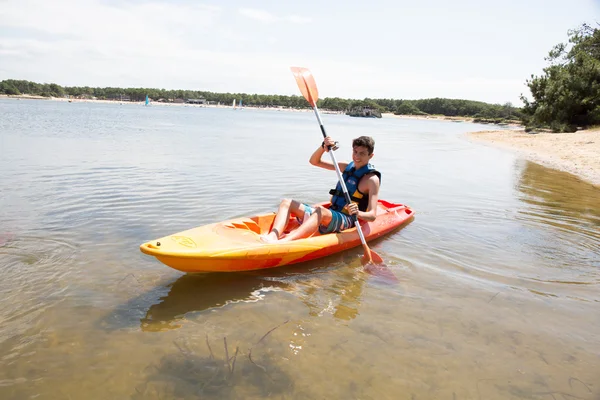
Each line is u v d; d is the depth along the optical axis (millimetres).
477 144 20859
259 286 3547
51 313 2900
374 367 2477
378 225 5031
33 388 2174
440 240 4926
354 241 4555
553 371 2527
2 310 2895
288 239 4094
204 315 2998
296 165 9883
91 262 3740
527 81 32219
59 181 6816
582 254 4602
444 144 20297
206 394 2178
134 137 15336
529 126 33250
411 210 5922
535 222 5820
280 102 153500
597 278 3977
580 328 3055
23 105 57375
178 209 5480
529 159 14281
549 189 8516
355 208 4336
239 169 8938
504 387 2361
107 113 43562
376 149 15992
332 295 3430
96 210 5273
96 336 2666
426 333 2889
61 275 3463
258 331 2812
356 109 103500
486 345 2777
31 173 7359
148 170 8219
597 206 7023
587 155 14625
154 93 152125
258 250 3703
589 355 2715
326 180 8102
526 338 2885
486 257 4418
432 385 2346
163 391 2189
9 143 11312
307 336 2777
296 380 2320
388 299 3393
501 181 9328
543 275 4004
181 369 2373
